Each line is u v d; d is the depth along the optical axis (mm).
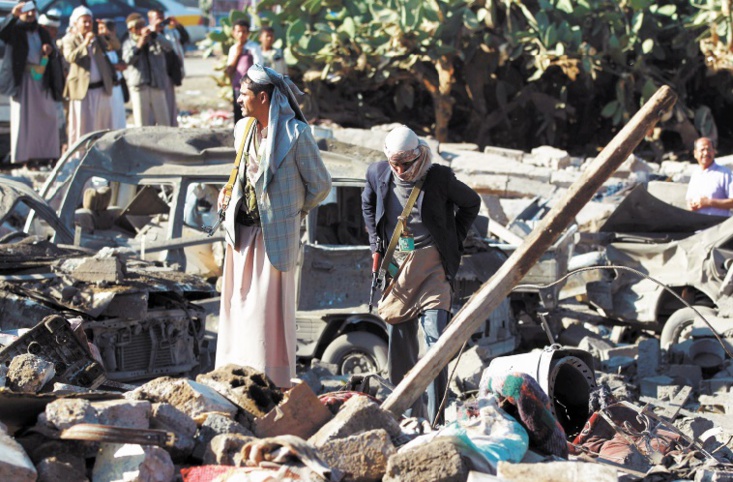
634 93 31969
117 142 14703
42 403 6930
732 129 33562
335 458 6801
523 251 7297
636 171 24234
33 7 24500
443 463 6473
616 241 16406
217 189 14711
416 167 9562
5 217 13086
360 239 14664
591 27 30312
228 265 9820
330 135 16922
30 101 24609
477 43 29828
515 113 31938
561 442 7430
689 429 9891
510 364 8891
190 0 45812
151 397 7457
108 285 11062
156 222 15359
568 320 15836
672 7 30641
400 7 28734
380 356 12977
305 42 29297
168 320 11516
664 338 14859
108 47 25266
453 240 9742
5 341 9484
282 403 7430
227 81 30453
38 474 6277
